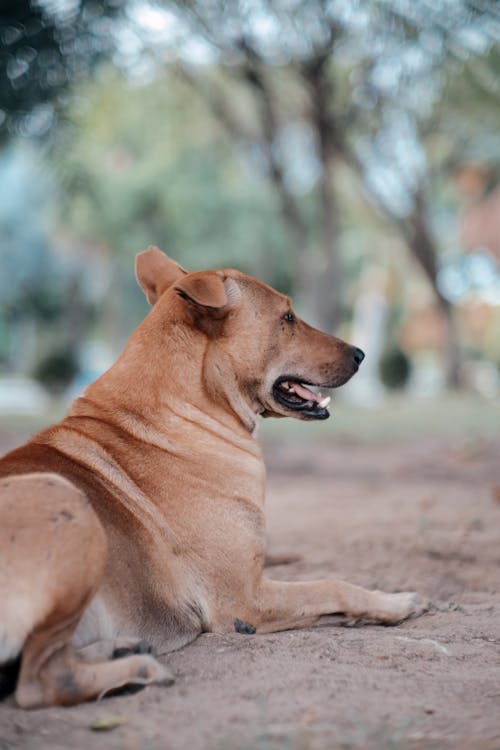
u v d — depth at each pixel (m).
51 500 3.80
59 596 3.68
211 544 4.55
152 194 32.84
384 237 34.09
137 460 4.55
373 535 7.39
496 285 37.56
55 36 9.62
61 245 40.78
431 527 7.71
